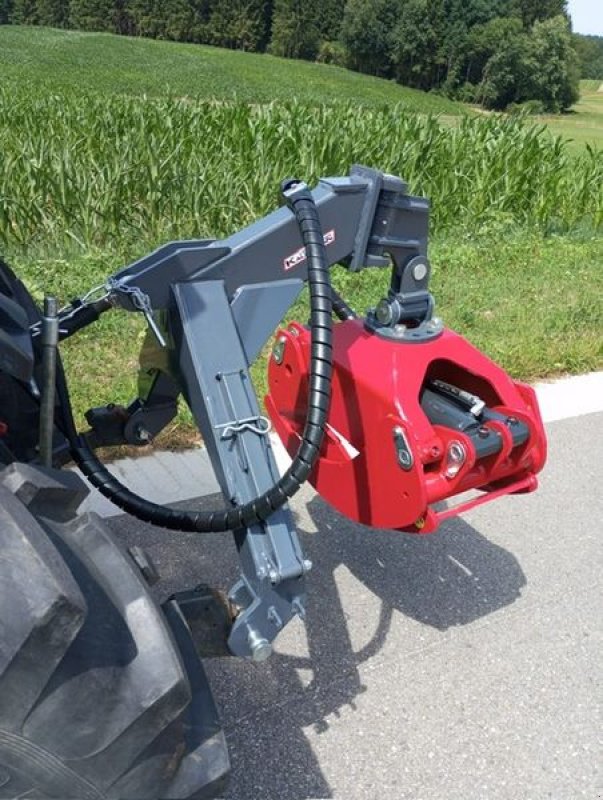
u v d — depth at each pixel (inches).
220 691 107.4
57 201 293.7
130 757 60.7
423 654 117.2
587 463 172.1
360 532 142.9
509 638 121.8
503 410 103.3
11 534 56.4
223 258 93.4
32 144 332.8
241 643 84.1
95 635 59.7
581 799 97.4
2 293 87.1
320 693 108.8
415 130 393.1
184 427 163.8
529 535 146.9
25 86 687.1
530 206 384.2
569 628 125.1
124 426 108.3
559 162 399.2
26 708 55.2
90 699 57.7
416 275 105.4
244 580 86.8
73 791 60.6
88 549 66.0
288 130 370.0
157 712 60.3
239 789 94.6
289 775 96.9
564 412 192.9
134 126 393.1
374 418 99.9
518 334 226.1
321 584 129.6
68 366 186.1
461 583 132.8
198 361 89.4
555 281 278.8
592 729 107.3
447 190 359.3
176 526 90.4
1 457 84.0
